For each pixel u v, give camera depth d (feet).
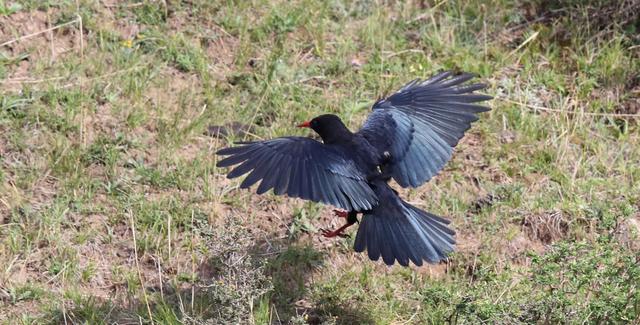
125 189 40.86
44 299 36.22
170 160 42.37
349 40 49.55
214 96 45.85
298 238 39.86
